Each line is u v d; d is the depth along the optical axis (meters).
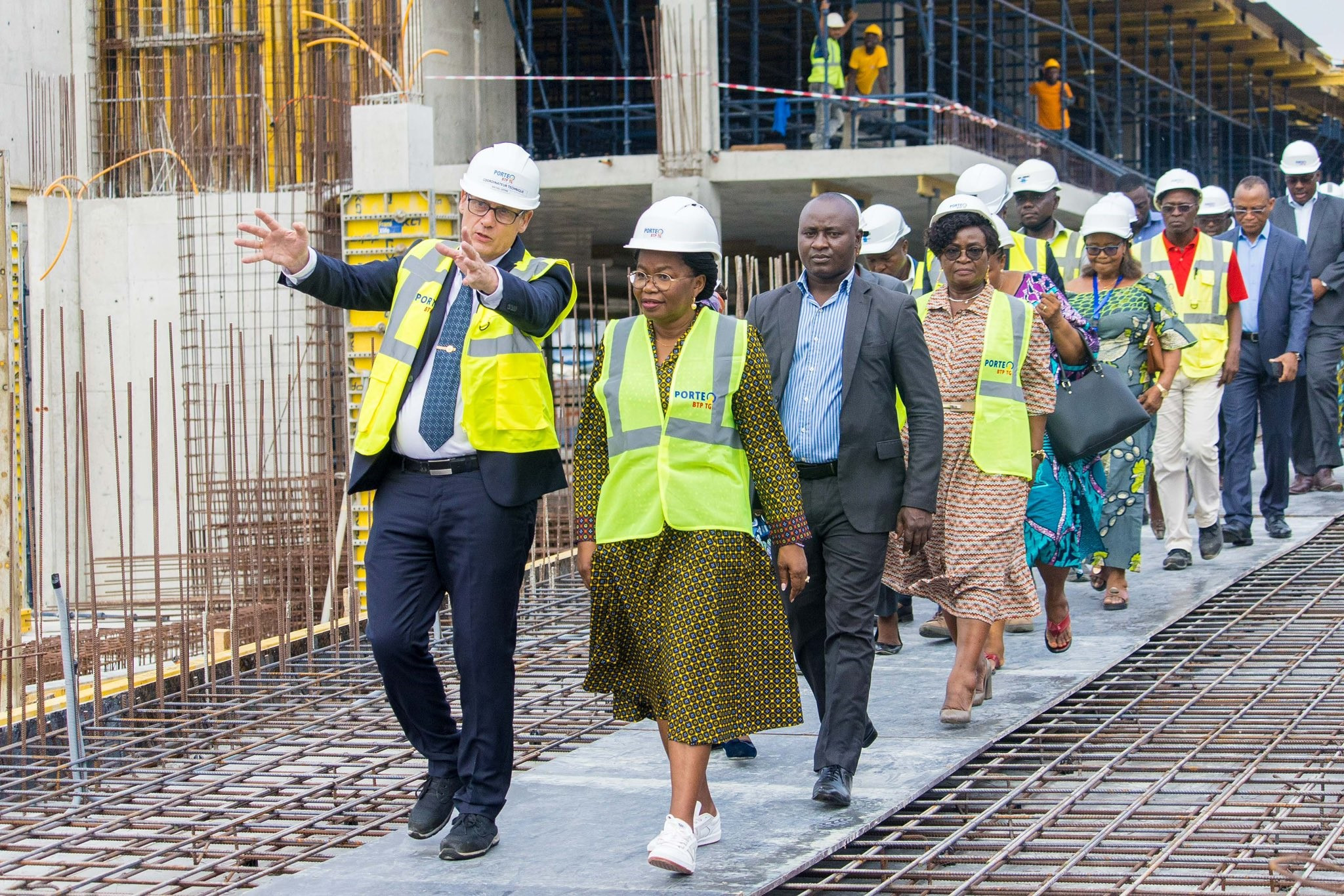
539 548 11.34
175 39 17.44
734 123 25.73
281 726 7.34
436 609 5.21
